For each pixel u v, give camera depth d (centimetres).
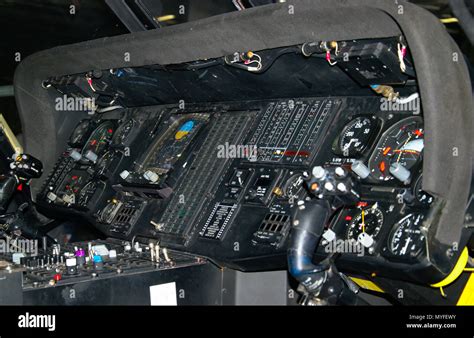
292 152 346
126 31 504
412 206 275
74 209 461
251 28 319
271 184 343
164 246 371
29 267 319
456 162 260
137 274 309
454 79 256
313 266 255
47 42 566
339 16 279
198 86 412
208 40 344
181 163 404
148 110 473
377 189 292
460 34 425
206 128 410
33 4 534
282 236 316
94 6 510
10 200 477
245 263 327
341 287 262
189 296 329
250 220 340
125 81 450
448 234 262
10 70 575
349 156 316
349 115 335
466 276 299
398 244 268
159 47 373
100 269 312
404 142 304
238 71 373
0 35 574
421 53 250
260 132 373
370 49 285
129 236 405
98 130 498
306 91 359
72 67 455
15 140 505
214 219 357
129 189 424
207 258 342
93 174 468
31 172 440
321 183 256
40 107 508
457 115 258
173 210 388
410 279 268
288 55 337
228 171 376
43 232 488
